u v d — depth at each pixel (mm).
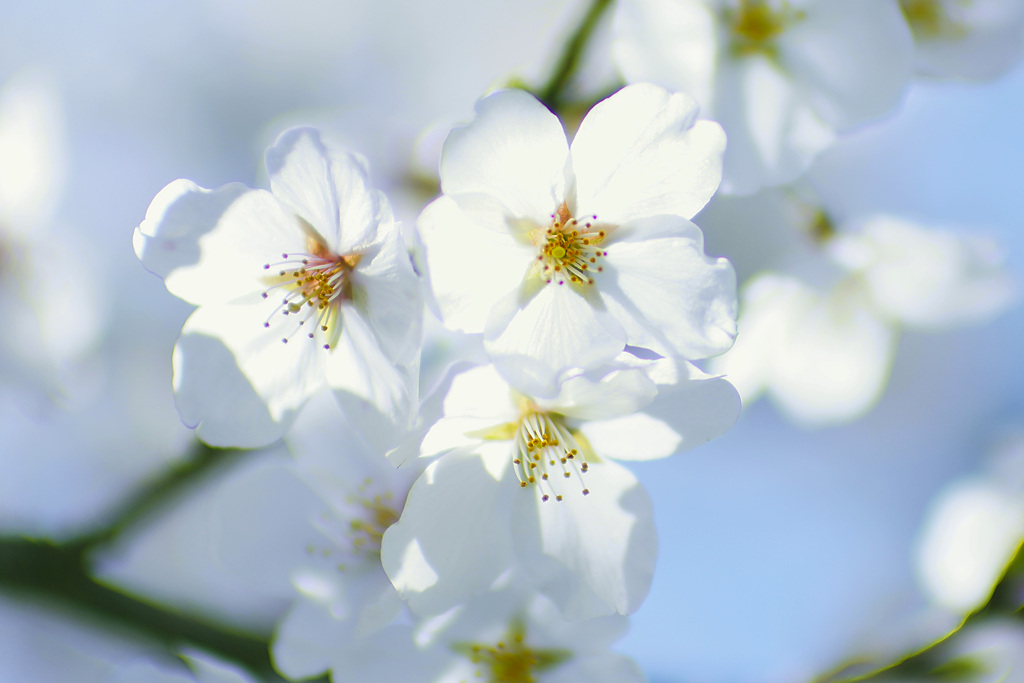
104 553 392
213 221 375
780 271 429
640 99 362
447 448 370
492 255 367
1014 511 439
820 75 385
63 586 386
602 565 370
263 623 395
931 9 397
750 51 385
